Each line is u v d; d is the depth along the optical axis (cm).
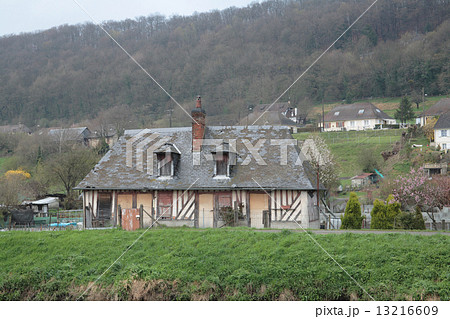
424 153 6069
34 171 7256
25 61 12731
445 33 13375
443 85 11850
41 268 2073
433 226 2686
